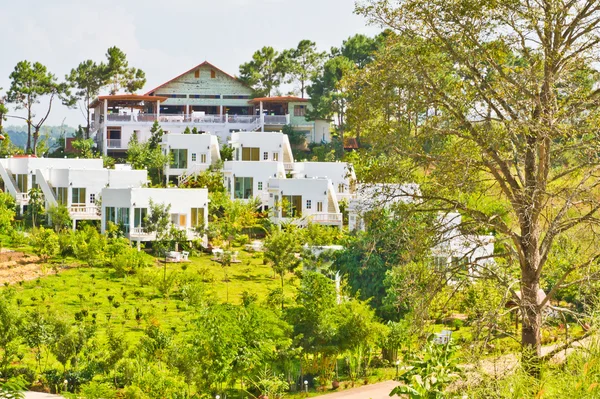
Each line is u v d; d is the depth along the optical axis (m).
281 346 30.66
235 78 109.94
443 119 24.83
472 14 23.80
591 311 16.05
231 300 45.78
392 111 25.11
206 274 51.22
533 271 23.84
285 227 60.81
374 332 32.47
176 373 29.16
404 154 24.84
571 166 24.73
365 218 25.89
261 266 57.22
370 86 25.27
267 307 36.84
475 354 14.91
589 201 23.33
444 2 23.91
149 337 32.06
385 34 26.17
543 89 24.41
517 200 23.70
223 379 28.42
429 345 14.44
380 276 41.44
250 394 29.36
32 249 57.88
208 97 109.50
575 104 23.98
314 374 32.59
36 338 31.84
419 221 25.11
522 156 24.66
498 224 24.86
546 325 26.69
